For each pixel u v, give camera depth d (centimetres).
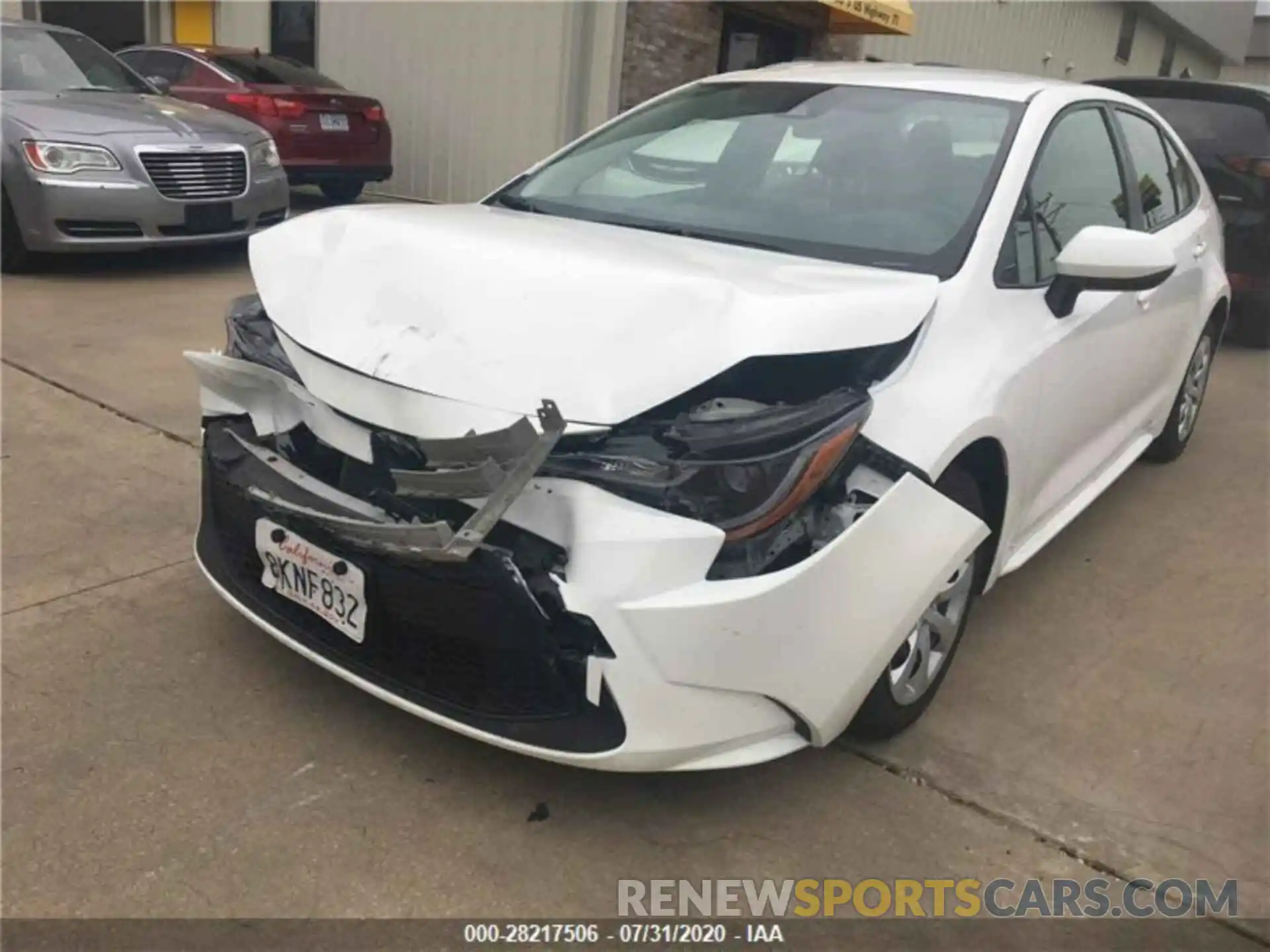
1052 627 377
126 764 268
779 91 384
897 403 263
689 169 361
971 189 324
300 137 993
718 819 266
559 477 231
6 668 302
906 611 261
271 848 246
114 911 227
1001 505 313
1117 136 412
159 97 838
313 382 259
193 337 626
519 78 1088
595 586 227
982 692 331
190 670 307
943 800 280
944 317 286
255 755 275
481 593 233
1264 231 764
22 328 618
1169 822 278
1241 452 583
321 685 305
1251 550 454
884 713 287
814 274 281
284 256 293
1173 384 490
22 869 235
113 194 717
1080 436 373
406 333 250
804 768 287
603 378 233
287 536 266
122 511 402
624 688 231
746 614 232
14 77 773
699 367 237
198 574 361
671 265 269
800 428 239
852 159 343
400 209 323
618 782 276
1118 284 316
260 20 1277
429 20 1138
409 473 230
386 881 240
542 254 265
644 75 1095
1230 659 362
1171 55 2488
